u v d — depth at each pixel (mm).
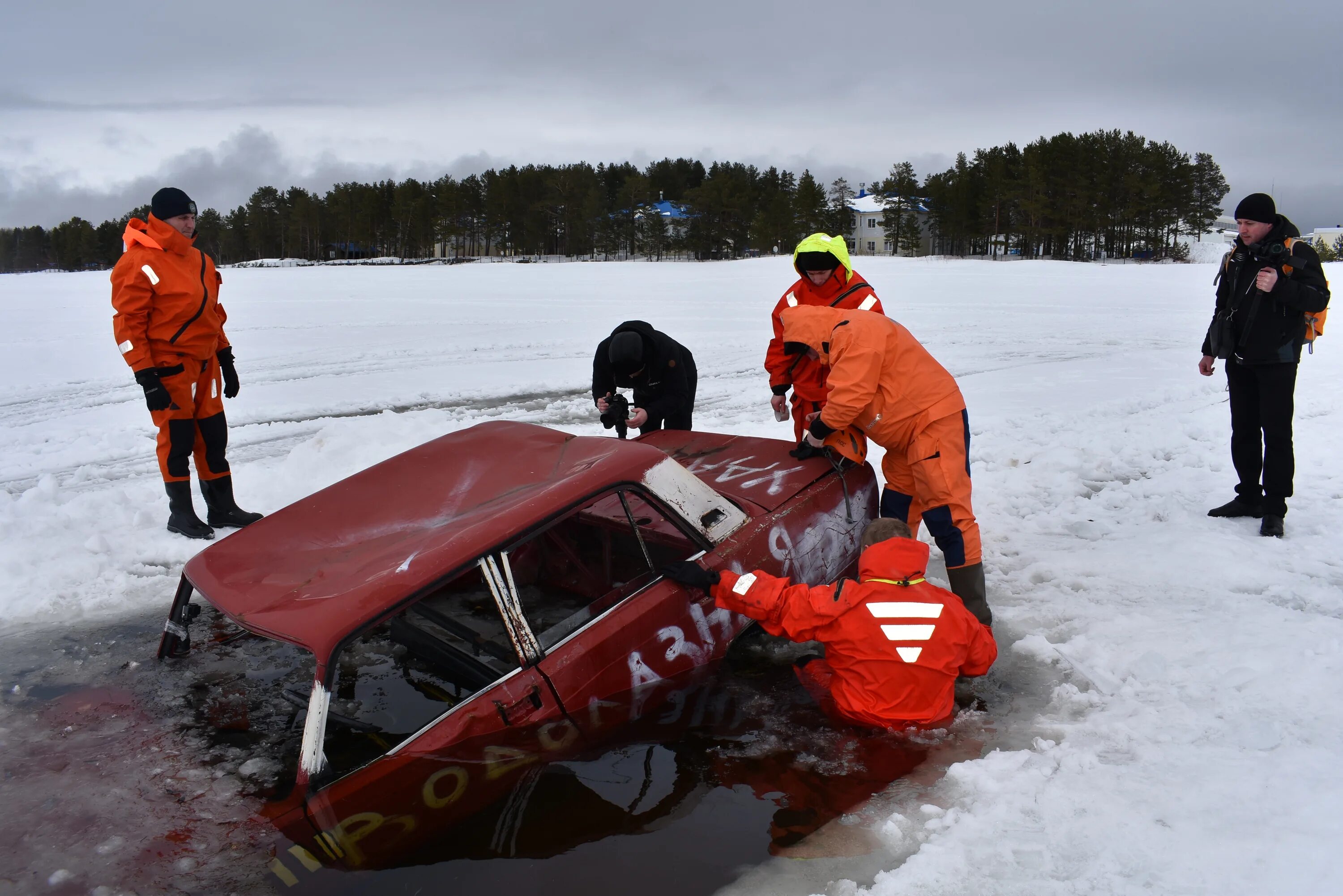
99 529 5977
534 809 2734
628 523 3596
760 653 3836
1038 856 2594
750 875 2518
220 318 5910
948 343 15352
